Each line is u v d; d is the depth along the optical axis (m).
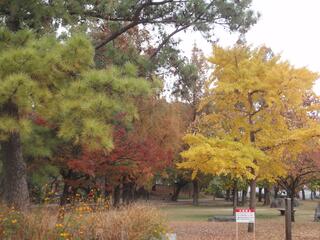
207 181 42.56
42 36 9.97
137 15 14.48
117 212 9.80
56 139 12.82
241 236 15.90
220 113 17.08
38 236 8.45
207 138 15.84
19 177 11.22
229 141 15.40
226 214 30.41
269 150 16.45
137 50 16.16
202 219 25.30
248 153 14.93
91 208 10.64
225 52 16.36
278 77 15.44
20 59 8.02
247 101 16.50
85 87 8.59
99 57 14.40
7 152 11.20
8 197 11.02
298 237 15.77
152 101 15.60
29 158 13.84
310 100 20.89
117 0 13.34
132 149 16.62
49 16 11.41
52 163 15.37
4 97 7.78
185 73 16.03
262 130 16.62
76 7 12.12
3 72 8.05
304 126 17.39
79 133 8.50
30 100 8.11
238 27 15.18
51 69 8.65
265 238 15.44
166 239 9.87
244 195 45.41
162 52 15.53
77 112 8.34
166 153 18.34
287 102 16.23
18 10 11.04
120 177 19.56
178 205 44.62
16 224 8.62
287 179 24.06
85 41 8.76
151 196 62.38
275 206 39.75
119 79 8.76
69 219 9.12
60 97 8.66
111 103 8.52
